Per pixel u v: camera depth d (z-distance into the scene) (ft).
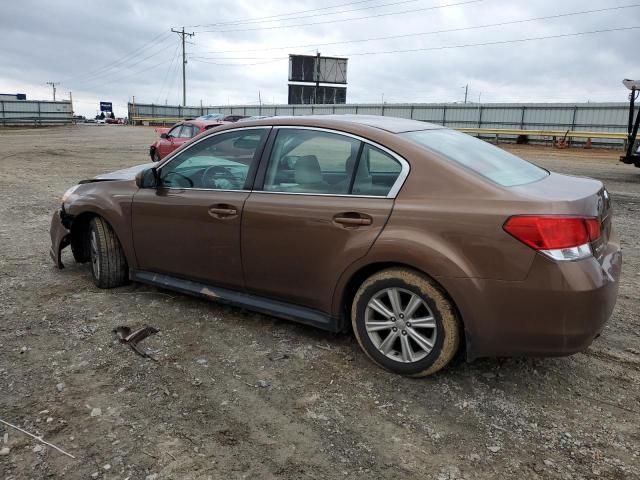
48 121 205.67
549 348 9.62
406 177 10.78
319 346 12.59
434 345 10.57
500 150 13.20
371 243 10.75
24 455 8.71
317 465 8.56
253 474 8.34
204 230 13.35
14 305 15.02
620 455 8.79
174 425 9.55
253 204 12.45
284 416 9.86
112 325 13.71
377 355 11.38
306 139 12.24
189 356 12.11
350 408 10.11
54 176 46.65
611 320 14.12
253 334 13.23
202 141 13.88
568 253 9.36
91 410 9.97
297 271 12.01
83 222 16.83
